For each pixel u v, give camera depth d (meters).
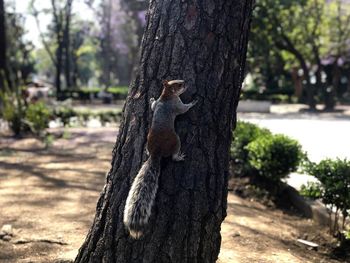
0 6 8.16
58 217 2.55
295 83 16.38
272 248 2.21
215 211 1.32
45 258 1.97
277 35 11.66
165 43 1.33
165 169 1.29
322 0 11.73
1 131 6.48
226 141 1.35
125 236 1.31
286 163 3.30
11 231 2.28
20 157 4.68
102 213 1.38
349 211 2.57
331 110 12.51
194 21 1.30
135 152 1.33
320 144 5.69
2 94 6.67
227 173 1.36
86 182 3.50
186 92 1.31
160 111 1.26
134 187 1.23
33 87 8.88
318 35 12.24
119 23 16.95
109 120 8.11
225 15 1.31
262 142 3.40
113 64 21.42
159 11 1.35
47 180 3.55
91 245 1.39
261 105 11.84
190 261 1.29
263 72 18.72
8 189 3.22
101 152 5.07
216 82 1.32
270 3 11.12
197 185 1.29
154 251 1.28
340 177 2.49
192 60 1.30
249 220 2.68
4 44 8.20
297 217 3.00
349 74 17.95
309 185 2.62
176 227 1.28
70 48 22.83
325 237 2.53
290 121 8.93
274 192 3.41
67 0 17.31
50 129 7.01
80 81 32.94
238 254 2.07
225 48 1.32
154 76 1.34
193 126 1.30
